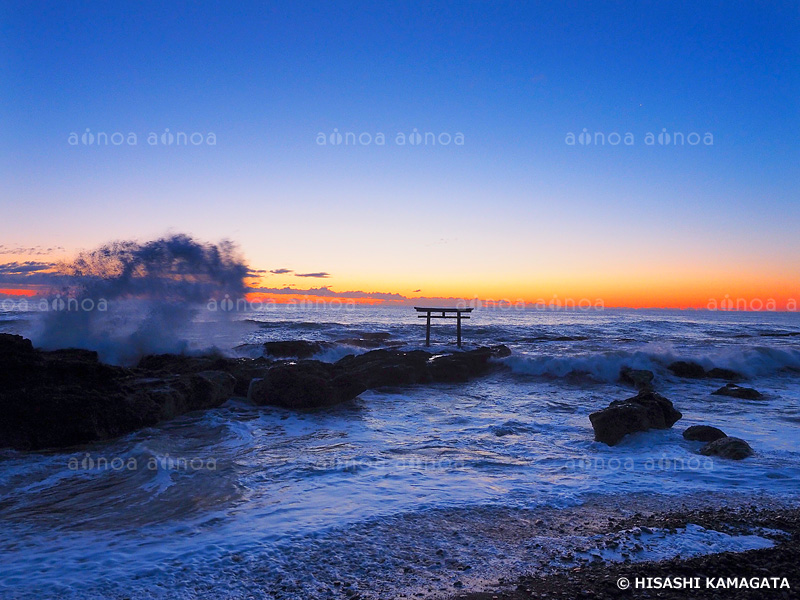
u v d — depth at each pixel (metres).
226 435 10.70
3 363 10.53
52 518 6.40
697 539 5.75
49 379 10.86
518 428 11.45
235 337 22.50
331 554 5.36
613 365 19.30
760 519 6.37
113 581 4.79
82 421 9.92
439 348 22.89
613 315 93.38
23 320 32.38
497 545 5.62
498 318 71.88
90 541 5.71
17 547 5.57
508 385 17.72
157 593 4.59
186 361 15.89
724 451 9.27
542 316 81.62
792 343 29.14
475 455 9.35
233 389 14.39
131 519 6.36
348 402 14.34
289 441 10.34
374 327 39.28
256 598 4.53
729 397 15.71
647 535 5.85
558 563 5.20
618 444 10.06
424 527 6.09
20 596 4.52
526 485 7.66
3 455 9.05
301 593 4.61
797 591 4.66
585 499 7.09
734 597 4.55
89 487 7.58
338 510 6.58
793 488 7.59
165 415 11.69
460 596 4.56
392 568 5.08
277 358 19.45
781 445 9.98
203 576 4.89
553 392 16.56
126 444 9.89
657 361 19.83
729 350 22.70
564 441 10.42
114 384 11.44
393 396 15.60
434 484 7.68
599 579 4.85
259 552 5.38
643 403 11.27
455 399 15.27
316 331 34.06
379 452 9.51
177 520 6.30
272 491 7.36
